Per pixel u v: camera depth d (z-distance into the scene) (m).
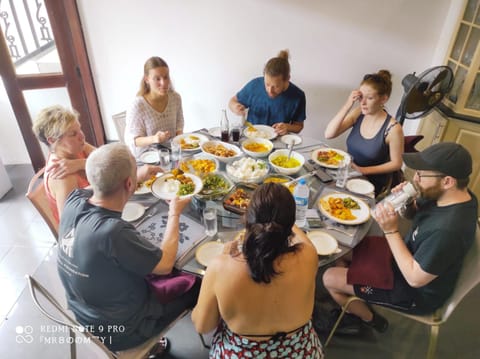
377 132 2.11
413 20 2.85
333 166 1.95
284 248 0.97
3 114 3.17
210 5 2.97
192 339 1.81
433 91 2.34
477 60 2.37
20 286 2.12
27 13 2.77
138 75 3.39
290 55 3.13
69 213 1.21
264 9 2.94
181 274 1.44
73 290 1.23
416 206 1.57
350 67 3.13
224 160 1.92
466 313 1.97
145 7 3.03
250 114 2.73
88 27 3.15
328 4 2.86
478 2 2.43
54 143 1.59
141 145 2.26
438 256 1.23
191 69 3.32
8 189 3.00
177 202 1.45
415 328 1.89
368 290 1.51
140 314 1.32
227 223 1.51
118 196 1.19
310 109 3.39
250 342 1.10
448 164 1.22
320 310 1.91
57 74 3.04
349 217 1.55
